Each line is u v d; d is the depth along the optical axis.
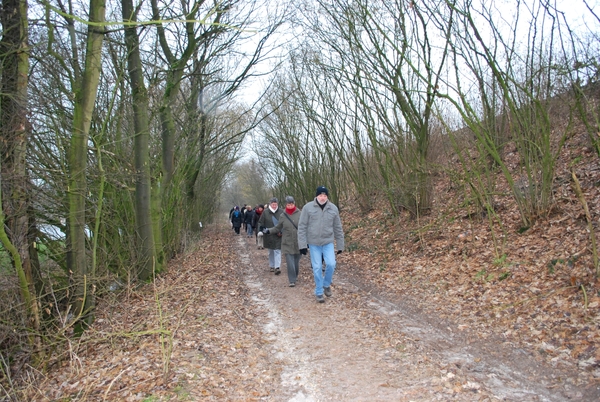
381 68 11.26
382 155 15.71
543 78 8.35
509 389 3.71
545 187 7.82
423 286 7.41
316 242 7.22
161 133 11.56
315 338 5.48
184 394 3.86
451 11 8.13
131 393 4.00
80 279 6.02
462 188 9.83
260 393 3.96
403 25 10.39
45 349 5.32
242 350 5.07
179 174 14.22
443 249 9.05
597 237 6.41
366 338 5.33
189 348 5.04
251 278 10.02
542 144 7.95
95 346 5.76
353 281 8.75
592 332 4.35
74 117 5.98
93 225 8.20
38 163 6.97
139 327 6.19
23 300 5.12
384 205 16.02
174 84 10.20
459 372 4.10
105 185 8.97
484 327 5.23
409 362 4.46
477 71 9.12
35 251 6.54
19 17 5.42
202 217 27.09
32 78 6.70
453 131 13.66
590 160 9.14
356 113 15.03
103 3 5.85
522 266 6.68
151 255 9.63
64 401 4.09
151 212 10.37
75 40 7.21
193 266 11.24
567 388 3.61
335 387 4.04
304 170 23.91
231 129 19.47
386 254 10.41
